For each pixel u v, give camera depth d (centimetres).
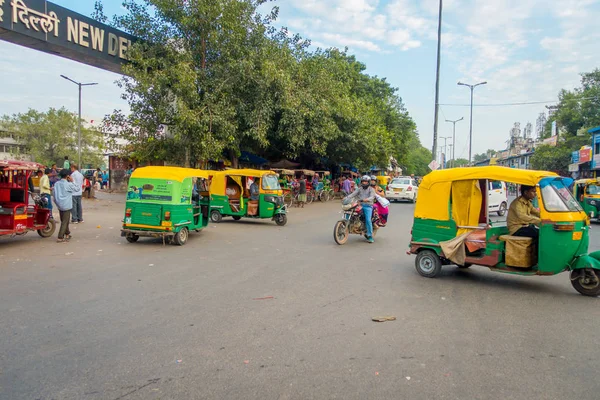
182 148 1880
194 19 1762
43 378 351
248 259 851
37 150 5269
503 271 664
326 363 384
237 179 1479
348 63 3553
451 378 358
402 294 613
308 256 895
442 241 718
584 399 326
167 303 553
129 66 1667
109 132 1917
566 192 651
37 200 1070
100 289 614
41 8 1395
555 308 552
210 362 384
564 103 4059
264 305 550
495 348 421
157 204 983
